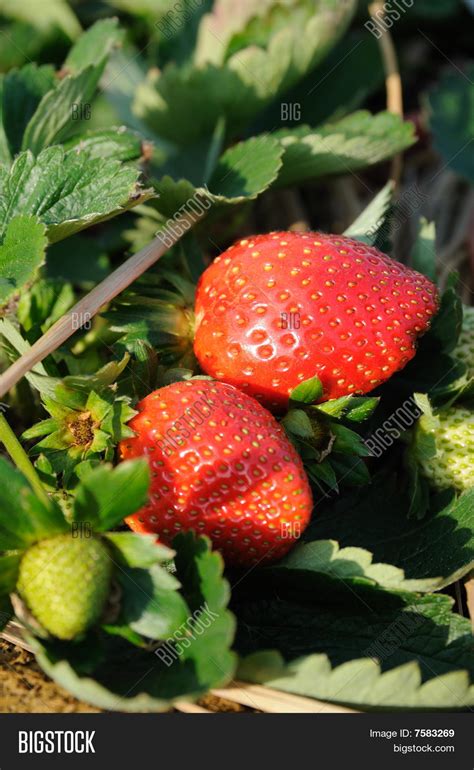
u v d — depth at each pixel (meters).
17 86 0.28
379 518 0.24
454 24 0.40
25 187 0.23
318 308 0.22
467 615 0.23
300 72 0.31
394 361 0.23
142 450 0.21
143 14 0.36
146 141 0.27
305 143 0.27
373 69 0.34
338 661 0.21
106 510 0.19
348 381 0.23
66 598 0.19
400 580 0.21
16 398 0.25
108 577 0.19
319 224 0.36
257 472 0.21
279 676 0.20
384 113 0.29
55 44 0.35
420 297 0.23
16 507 0.19
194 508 0.21
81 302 0.23
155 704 0.18
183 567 0.20
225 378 0.23
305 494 0.21
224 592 0.19
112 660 0.20
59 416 0.21
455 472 0.24
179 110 0.31
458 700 0.20
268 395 0.23
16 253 0.22
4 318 0.23
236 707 0.21
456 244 0.34
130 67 0.34
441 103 0.34
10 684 0.21
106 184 0.23
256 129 0.33
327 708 0.20
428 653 0.21
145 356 0.22
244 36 0.31
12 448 0.22
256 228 0.34
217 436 0.21
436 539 0.23
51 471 0.21
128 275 0.23
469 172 0.33
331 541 0.21
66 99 0.27
